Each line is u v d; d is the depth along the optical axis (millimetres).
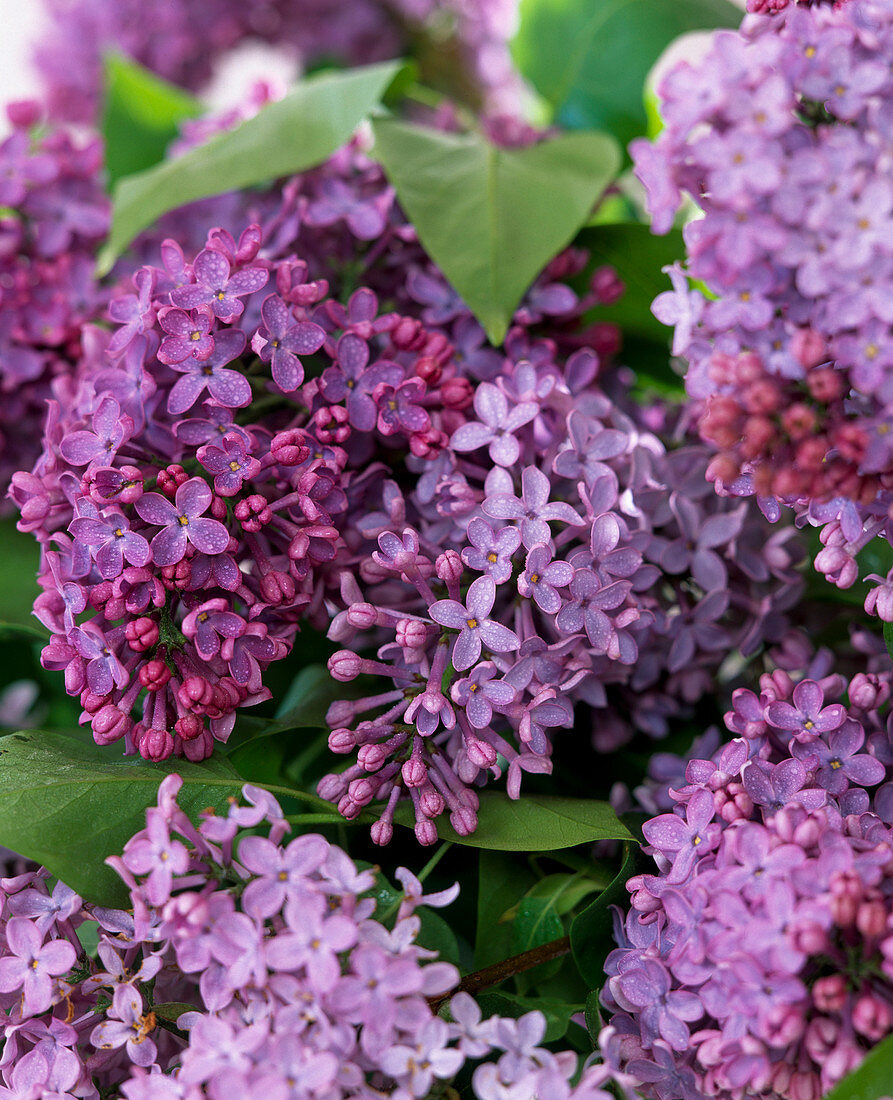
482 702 750
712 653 792
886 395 713
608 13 887
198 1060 715
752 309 719
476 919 782
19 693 844
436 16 1193
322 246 814
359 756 750
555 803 763
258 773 779
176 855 723
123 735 756
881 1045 703
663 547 777
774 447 718
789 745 750
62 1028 735
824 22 724
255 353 764
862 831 735
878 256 712
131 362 761
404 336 774
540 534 754
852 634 792
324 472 757
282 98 825
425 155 810
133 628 744
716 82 721
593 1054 737
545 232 796
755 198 715
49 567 763
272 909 720
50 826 741
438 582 765
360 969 715
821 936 707
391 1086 723
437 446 766
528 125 882
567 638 753
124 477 744
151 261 845
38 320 825
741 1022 717
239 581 749
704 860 733
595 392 786
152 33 1149
